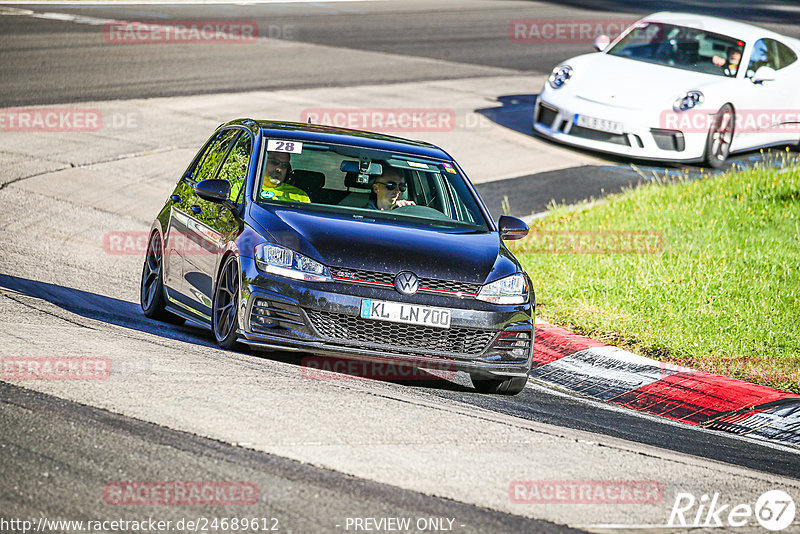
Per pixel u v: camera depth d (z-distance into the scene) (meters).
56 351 24.22
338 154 29.36
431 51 89.75
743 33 61.69
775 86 60.91
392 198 28.64
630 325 33.66
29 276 34.59
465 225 28.72
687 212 46.31
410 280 25.08
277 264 25.02
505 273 26.36
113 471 17.38
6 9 94.88
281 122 31.50
